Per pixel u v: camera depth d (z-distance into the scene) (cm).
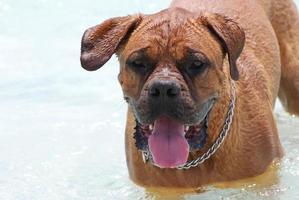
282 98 1240
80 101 1359
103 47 929
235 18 1116
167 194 994
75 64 1501
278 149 1047
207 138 949
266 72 1098
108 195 1048
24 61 1523
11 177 1118
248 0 1159
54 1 1822
